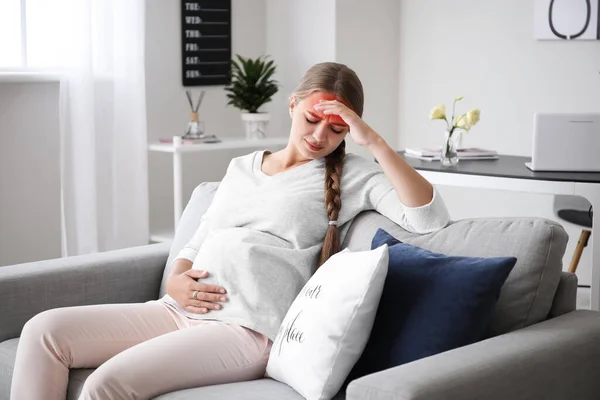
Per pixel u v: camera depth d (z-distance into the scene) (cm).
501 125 467
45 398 196
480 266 181
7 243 382
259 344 199
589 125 321
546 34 446
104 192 396
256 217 216
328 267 192
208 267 211
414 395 147
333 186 214
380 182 216
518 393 165
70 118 381
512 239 193
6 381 211
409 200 203
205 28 457
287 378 183
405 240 207
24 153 384
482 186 328
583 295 425
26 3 378
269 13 484
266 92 441
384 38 485
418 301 183
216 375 192
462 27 472
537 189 316
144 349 190
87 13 376
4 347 216
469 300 178
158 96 443
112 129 395
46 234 394
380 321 187
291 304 205
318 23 461
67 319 204
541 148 326
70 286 234
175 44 448
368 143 205
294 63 475
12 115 379
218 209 225
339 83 216
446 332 178
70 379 201
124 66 396
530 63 455
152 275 251
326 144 216
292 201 213
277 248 208
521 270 190
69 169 383
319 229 214
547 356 171
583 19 438
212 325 201
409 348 179
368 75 478
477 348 169
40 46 383
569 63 446
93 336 204
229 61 470
